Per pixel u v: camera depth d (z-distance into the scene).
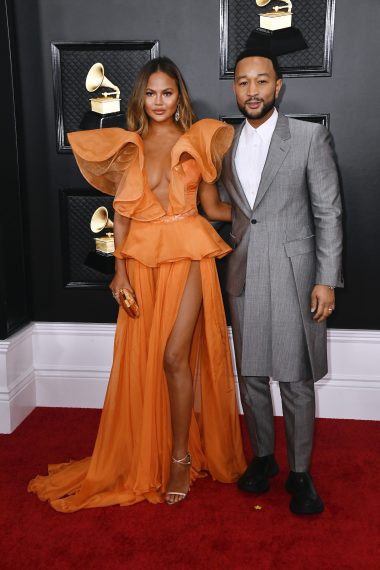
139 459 2.56
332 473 2.71
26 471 2.74
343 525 2.34
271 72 2.25
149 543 2.24
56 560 2.15
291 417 2.44
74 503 2.47
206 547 2.21
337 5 2.89
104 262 3.23
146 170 2.43
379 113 2.97
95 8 3.00
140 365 2.58
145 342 2.57
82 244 3.26
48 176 3.20
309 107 3.00
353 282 3.16
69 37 3.03
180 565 2.12
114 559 2.15
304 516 2.39
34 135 3.16
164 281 2.47
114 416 2.60
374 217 3.08
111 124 3.07
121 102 3.08
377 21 2.89
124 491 2.54
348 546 2.21
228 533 2.29
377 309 3.18
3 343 3.04
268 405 2.57
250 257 2.34
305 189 2.31
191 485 2.64
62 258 3.26
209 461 2.66
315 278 2.35
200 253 2.42
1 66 2.96
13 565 2.12
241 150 2.37
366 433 3.09
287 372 2.36
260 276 2.34
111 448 2.60
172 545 2.23
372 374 3.22
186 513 2.43
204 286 2.50
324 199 2.25
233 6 2.94
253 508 2.46
